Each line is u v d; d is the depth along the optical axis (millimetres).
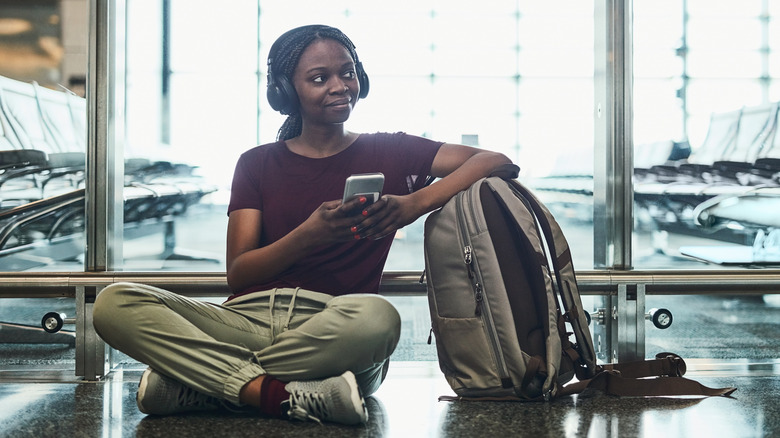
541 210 1985
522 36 2549
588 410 1817
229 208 1945
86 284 2244
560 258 1976
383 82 2547
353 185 1673
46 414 1815
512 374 1855
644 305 2350
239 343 1794
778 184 2502
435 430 1649
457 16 2537
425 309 2854
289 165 1960
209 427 1669
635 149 2467
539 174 2572
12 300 2295
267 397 1685
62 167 2379
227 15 2482
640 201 2482
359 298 1722
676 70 2475
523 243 1896
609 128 2447
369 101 2545
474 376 1904
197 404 1782
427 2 2535
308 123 1978
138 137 2453
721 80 2486
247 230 1906
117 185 2422
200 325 1769
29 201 2381
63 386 2158
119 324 1699
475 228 1881
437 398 1982
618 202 2443
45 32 2357
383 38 2537
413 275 2283
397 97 2553
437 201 1892
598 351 2439
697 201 2496
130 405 1911
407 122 2559
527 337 1852
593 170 2555
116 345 1724
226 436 1593
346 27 2527
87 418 1772
